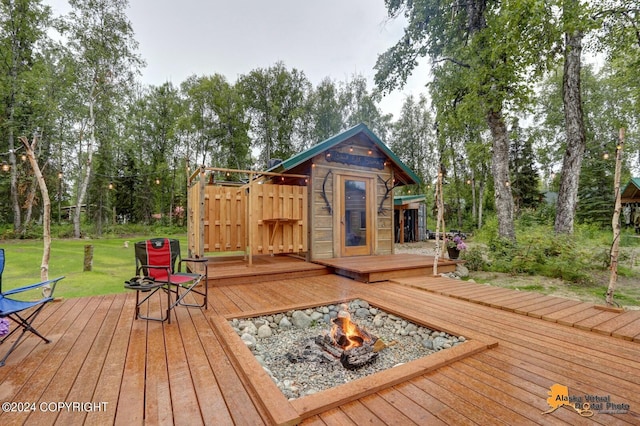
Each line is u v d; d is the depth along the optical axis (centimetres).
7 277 627
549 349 251
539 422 159
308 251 665
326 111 2380
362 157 744
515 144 2164
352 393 181
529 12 700
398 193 2867
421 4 1060
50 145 1755
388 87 1296
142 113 2458
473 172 2112
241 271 534
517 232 933
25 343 260
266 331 329
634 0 730
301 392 227
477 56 854
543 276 651
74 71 1572
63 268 741
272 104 2317
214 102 2234
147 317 329
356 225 734
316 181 677
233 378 203
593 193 1864
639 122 1816
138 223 2314
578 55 805
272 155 2378
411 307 374
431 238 1842
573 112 805
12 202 1691
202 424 157
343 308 398
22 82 1582
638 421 159
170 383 196
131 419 160
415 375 206
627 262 748
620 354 240
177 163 2492
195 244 610
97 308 365
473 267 733
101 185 1983
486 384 197
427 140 2481
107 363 224
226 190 623
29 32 1614
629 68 1017
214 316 331
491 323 314
